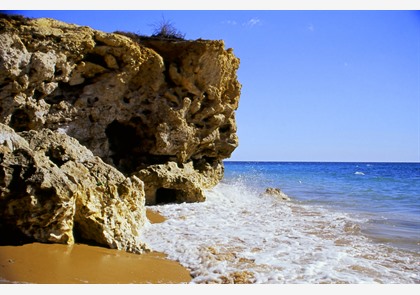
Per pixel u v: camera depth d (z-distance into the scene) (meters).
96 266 5.54
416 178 35.91
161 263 6.15
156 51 13.86
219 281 5.46
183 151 14.03
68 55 10.82
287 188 24.14
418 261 6.93
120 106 12.58
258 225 9.76
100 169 7.21
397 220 11.38
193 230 8.71
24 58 9.68
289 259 6.71
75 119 11.48
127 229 6.88
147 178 12.45
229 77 15.34
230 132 16.42
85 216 6.44
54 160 7.18
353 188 24.33
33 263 5.28
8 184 5.82
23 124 10.34
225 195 15.42
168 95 13.48
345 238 8.68
